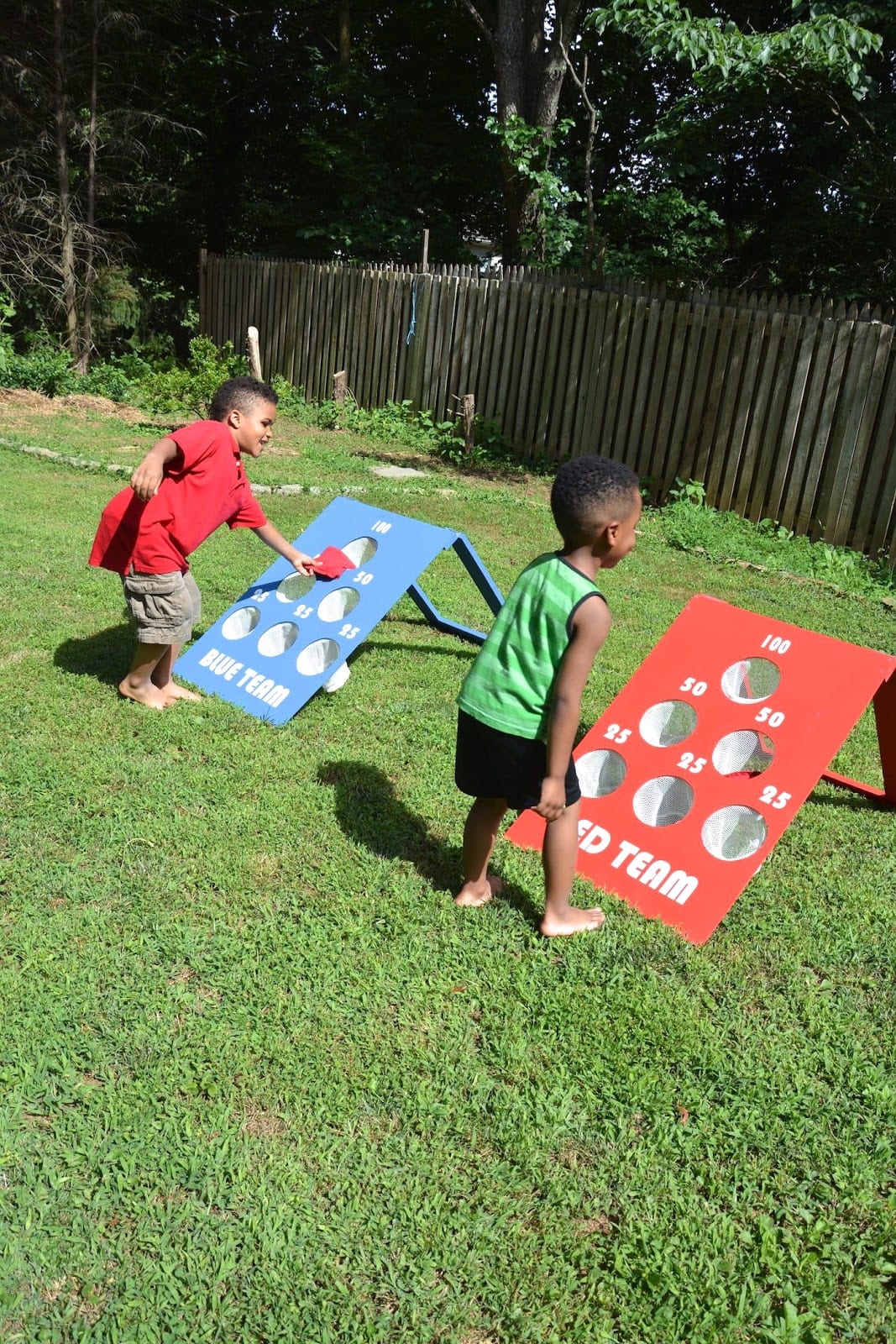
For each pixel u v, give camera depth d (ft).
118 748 13.75
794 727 12.07
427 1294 6.64
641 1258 6.96
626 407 35.63
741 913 11.32
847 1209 7.52
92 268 60.29
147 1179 7.31
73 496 28.25
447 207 75.25
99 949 9.69
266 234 84.84
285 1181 7.37
